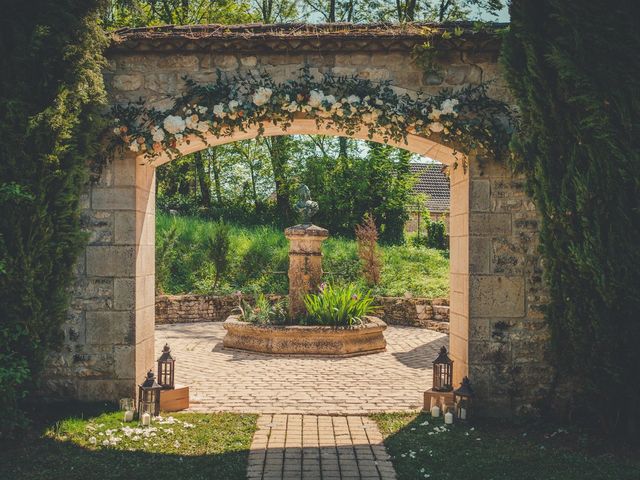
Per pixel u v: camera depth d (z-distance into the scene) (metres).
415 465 4.59
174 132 5.78
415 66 5.92
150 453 4.74
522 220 5.94
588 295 5.02
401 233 20.94
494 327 5.92
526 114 5.38
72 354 5.94
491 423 5.72
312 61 5.91
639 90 4.70
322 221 21.16
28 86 5.11
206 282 15.22
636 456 4.79
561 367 5.40
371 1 20.72
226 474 4.32
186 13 20.44
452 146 5.97
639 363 4.91
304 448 4.96
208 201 23.27
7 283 5.05
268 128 6.38
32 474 4.24
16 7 5.10
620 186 4.79
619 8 4.74
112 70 5.95
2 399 4.83
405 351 10.16
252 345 10.00
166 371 6.23
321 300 10.35
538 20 5.21
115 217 5.95
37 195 5.14
